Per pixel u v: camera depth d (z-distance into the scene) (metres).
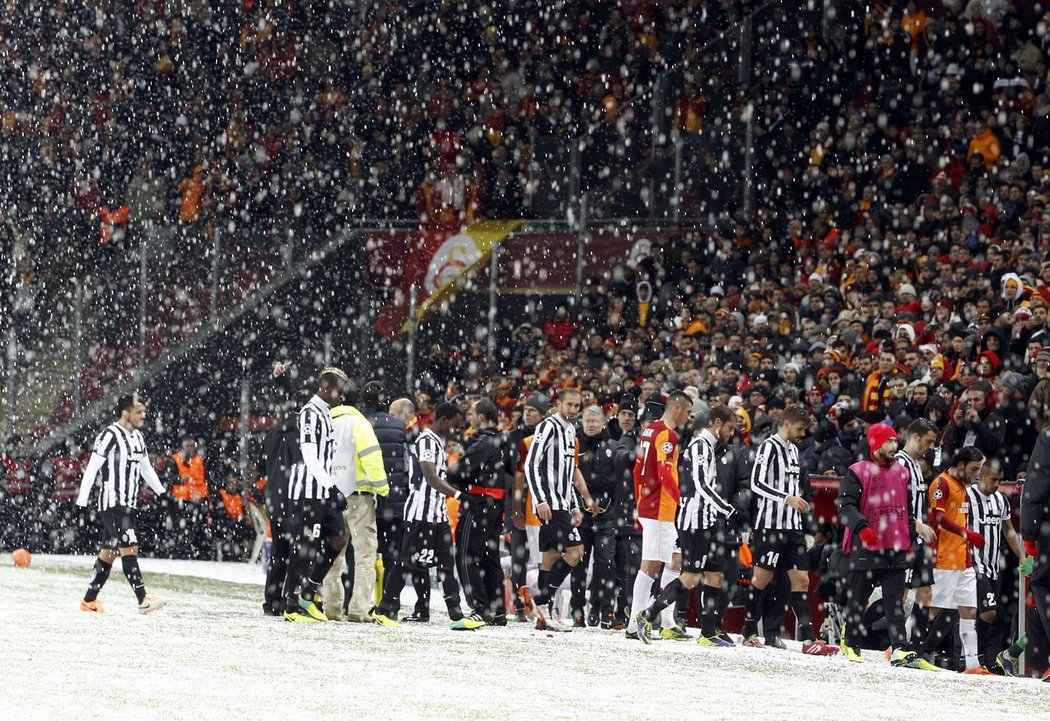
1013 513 30.52
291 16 72.88
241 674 21.00
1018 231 48.16
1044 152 51.91
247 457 60.91
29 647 23.72
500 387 53.84
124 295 64.25
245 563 56.69
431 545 31.58
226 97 73.81
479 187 62.12
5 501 62.78
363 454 31.66
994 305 41.09
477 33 69.50
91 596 32.12
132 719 16.36
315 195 70.94
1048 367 31.92
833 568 31.66
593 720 17.61
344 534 31.02
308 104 71.94
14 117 76.50
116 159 75.12
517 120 66.06
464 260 60.06
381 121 70.06
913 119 55.38
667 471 30.38
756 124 56.12
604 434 36.28
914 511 28.12
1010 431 32.22
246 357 62.25
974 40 54.50
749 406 40.81
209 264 63.22
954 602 28.12
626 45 65.81
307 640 26.55
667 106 57.22
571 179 58.91
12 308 70.56
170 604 35.84
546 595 32.12
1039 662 26.89
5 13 80.25
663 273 55.88
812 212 55.38
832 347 44.00
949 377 39.50
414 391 59.31
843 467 34.06
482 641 28.11
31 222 74.31
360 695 19.16
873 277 48.06
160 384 62.84
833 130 56.16
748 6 63.44
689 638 31.69
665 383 45.12
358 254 61.88
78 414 63.69
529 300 58.81
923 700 21.84
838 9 57.41
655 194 57.09
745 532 31.00
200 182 72.88
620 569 34.84
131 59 75.56
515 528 34.41
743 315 51.84
